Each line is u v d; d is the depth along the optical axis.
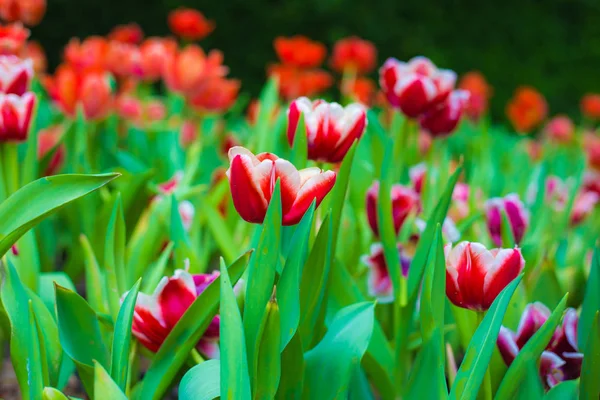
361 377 1.64
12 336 1.55
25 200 1.50
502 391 1.52
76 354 1.57
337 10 7.91
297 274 1.50
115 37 3.29
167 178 2.38
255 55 7.59
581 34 8.90
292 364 1.53
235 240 1.87
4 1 2.47
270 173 1.48
